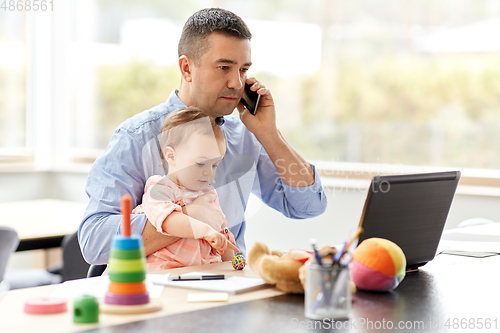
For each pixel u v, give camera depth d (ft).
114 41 12.58
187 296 3.30
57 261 12.41
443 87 10.00
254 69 11.09
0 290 6.77
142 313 2.97
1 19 12.49
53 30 13.17
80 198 12.72
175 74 11.90
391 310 3.10
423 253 4.17
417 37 10.13
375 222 3.77
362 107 10.56
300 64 10.91
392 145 10.37
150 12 12.09
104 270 5.07
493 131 9.73
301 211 5.81
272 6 10.96
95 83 12.90
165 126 4.50
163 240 4.43
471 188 9.50
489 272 4.13
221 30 5.11
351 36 10.57
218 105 5.26
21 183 12.60
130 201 3.11
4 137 12.64
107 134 12.86
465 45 9.82
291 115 11.01
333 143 10.78
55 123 13.38
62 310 2.99
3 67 12.57
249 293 3.42
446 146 10.04
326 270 2.91
